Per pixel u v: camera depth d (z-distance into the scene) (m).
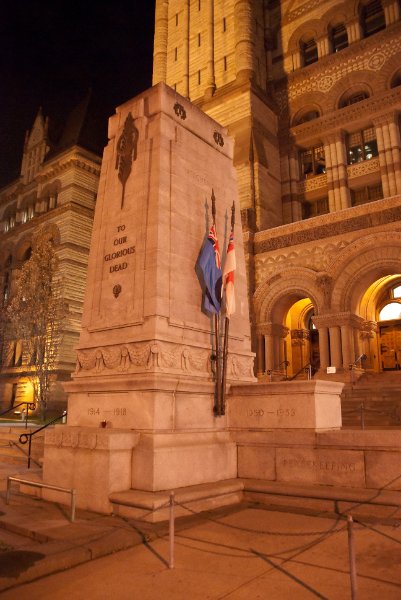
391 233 24.31
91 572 6.54
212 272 12.25
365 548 7.26
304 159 34.00
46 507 9.97
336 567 6.49
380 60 31.27
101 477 9.65
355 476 10.08
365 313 27.20
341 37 34.59
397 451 9.73
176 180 12.62
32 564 6.45
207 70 36.66
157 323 11.02
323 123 32.31
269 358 27.41
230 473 11.45
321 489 10.02
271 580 6.11
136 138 13.04
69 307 40.12
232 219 13.35
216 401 11.66
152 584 6.09
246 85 33.03
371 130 31.19
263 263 29.00
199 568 6.61
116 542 7.46
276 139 34.28
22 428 18.34
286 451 11.02
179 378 10.94
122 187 12.90
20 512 9.54
